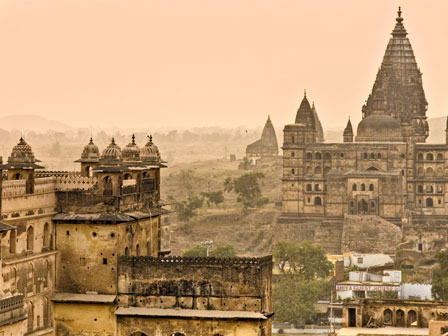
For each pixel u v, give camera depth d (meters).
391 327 187.12
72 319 167.38
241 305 165.88
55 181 169.75
